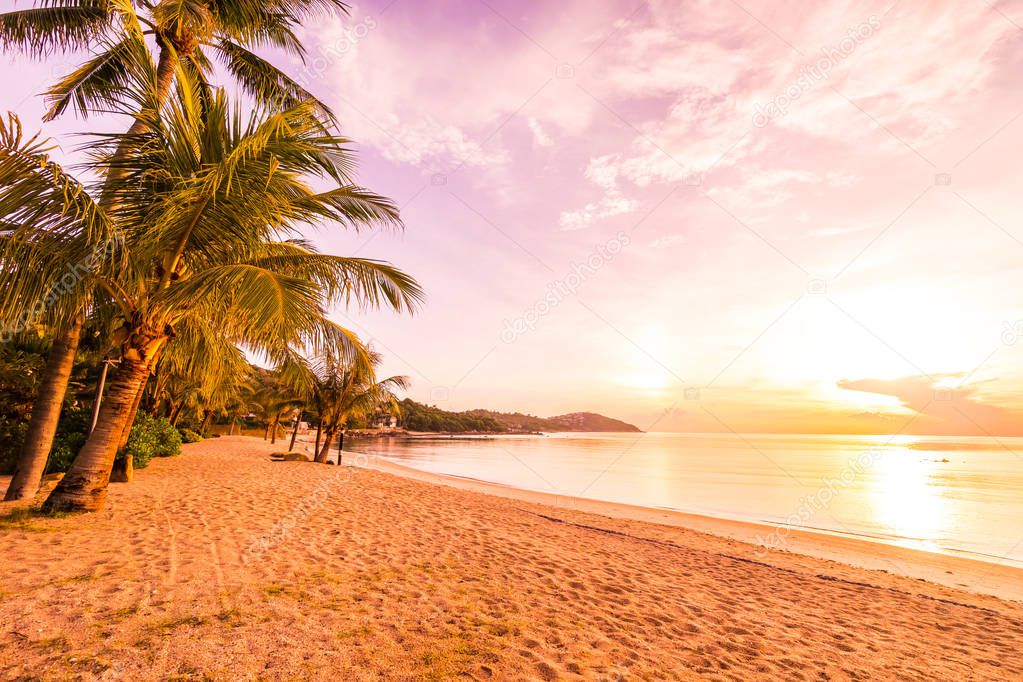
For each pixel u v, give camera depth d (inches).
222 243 239.1
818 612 204.4
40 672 93.7
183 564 171.5
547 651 133.3
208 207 219.3
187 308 234.2
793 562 313.6
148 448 488.4
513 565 225.8
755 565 290.5
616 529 384.2
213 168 203.2
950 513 575.5
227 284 200.2
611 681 118.9
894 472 1116.5
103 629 115.4
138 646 108.9
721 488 819.4
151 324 239.0
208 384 365.1
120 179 220.2
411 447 2306.8
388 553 223.6
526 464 1347.2
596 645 141.9
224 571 169.6
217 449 928.9
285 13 381.1
